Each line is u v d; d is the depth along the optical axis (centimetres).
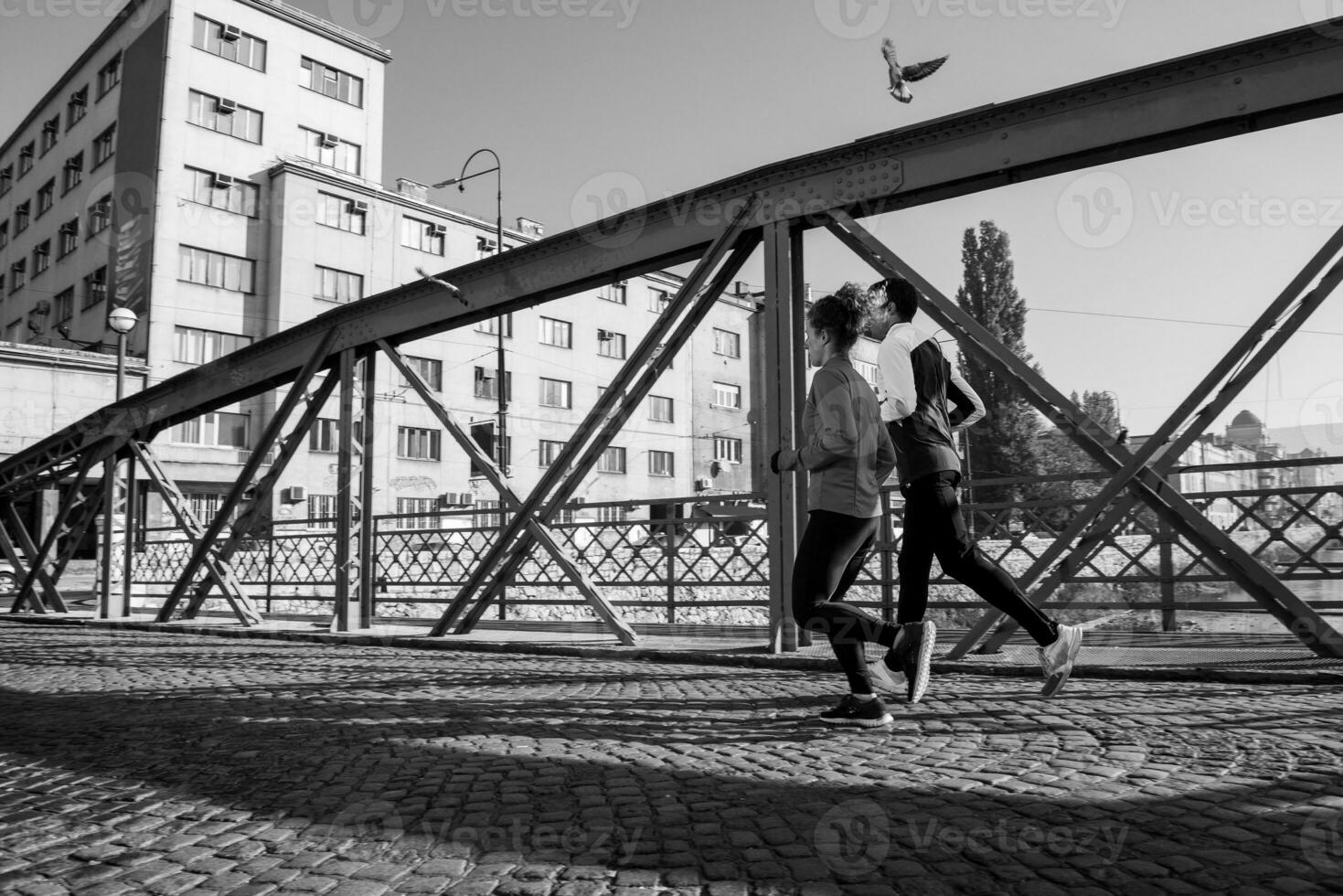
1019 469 3722
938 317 598
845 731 373
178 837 259
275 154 3612
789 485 658
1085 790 268
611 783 302
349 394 989
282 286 3459
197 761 362
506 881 212
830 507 386
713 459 5006
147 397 1233
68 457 1362
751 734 376
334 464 3506
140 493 3022
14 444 2744
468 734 396
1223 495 622
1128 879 198
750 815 258
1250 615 779
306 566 1257
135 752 383
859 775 298
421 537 1087
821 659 604
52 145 3956
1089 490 1859
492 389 4066
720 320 5119
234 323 3397
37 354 2797
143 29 3431
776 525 663
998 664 550
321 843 248
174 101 3312
